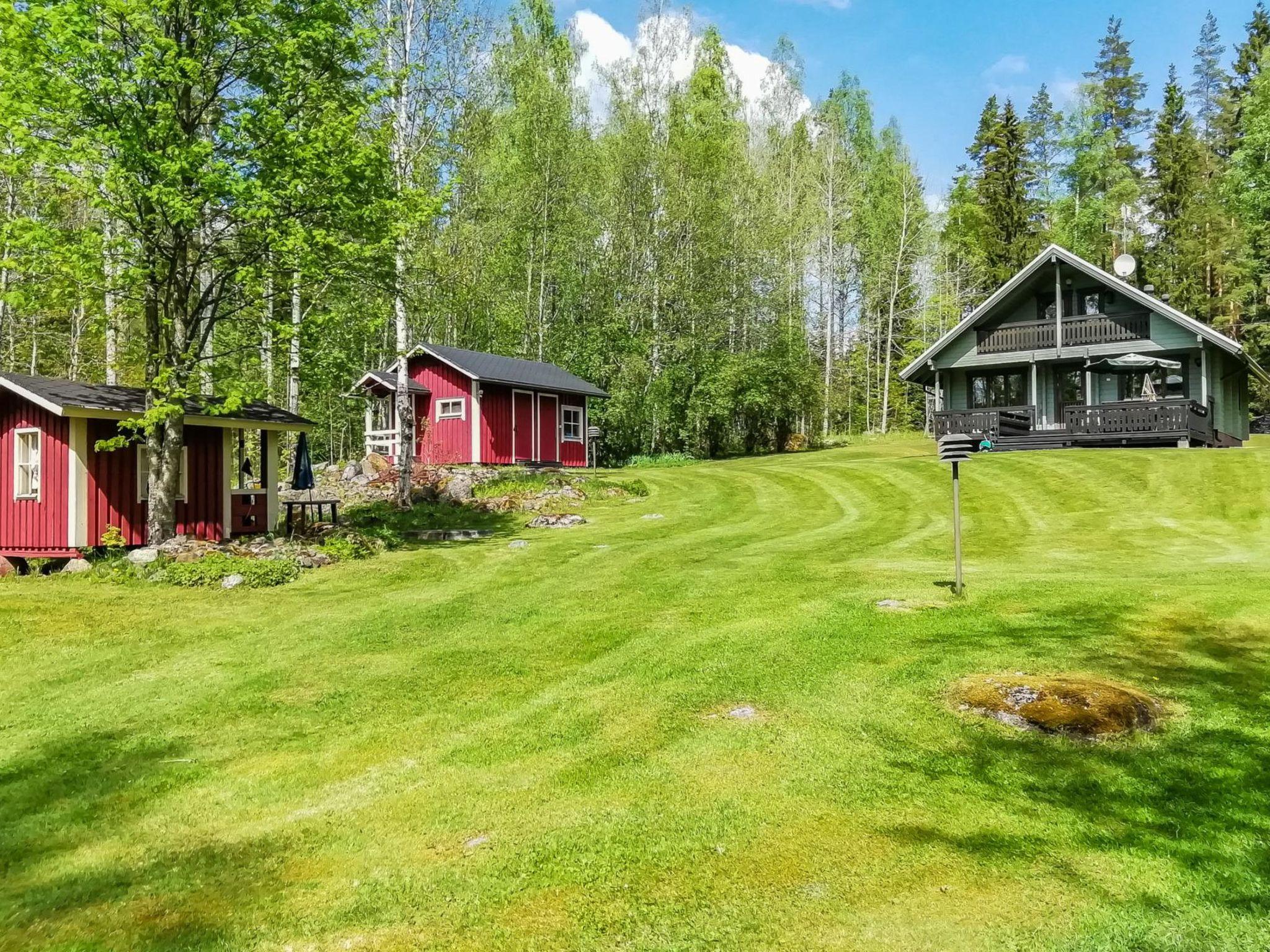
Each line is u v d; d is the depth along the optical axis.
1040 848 3.64
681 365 35.84
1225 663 5.95
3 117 10.60
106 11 11.21
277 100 12.77
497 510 19.12
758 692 5.88
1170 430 22.19
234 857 3.98
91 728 5.92
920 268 45.19
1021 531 13.54
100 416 12.94
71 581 11.38
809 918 3.19
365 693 6.48
